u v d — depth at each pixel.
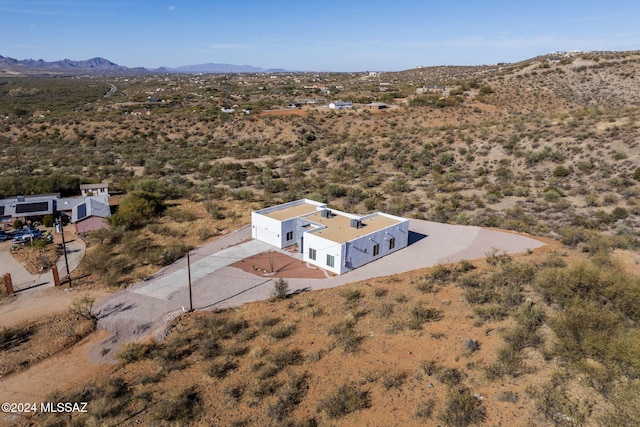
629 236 33.59
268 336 20.88
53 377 19.16
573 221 38.53
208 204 47.34
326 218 36.06
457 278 27.08
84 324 23.53
